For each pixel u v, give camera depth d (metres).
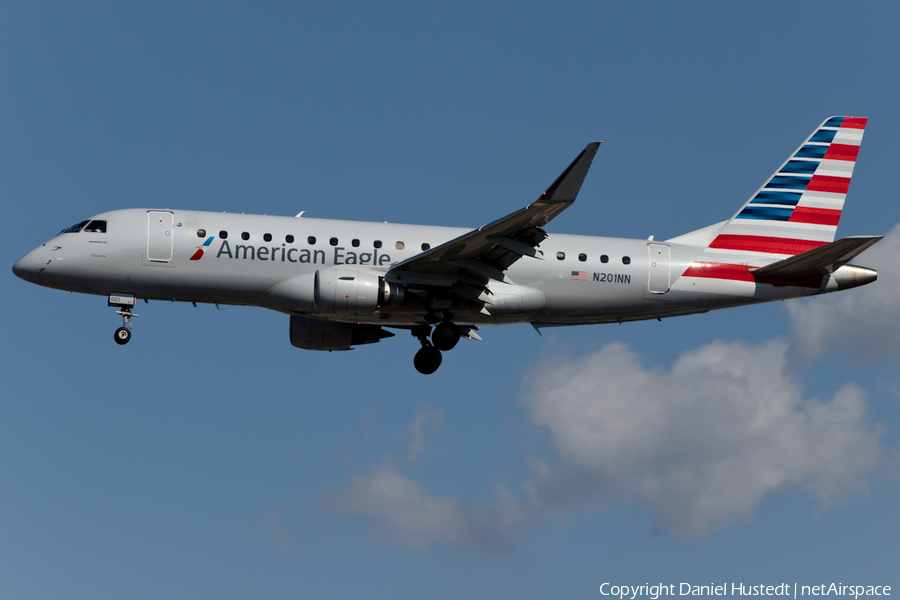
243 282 101.69
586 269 108.50
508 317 108.69
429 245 105.12
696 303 112.12
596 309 110.06
